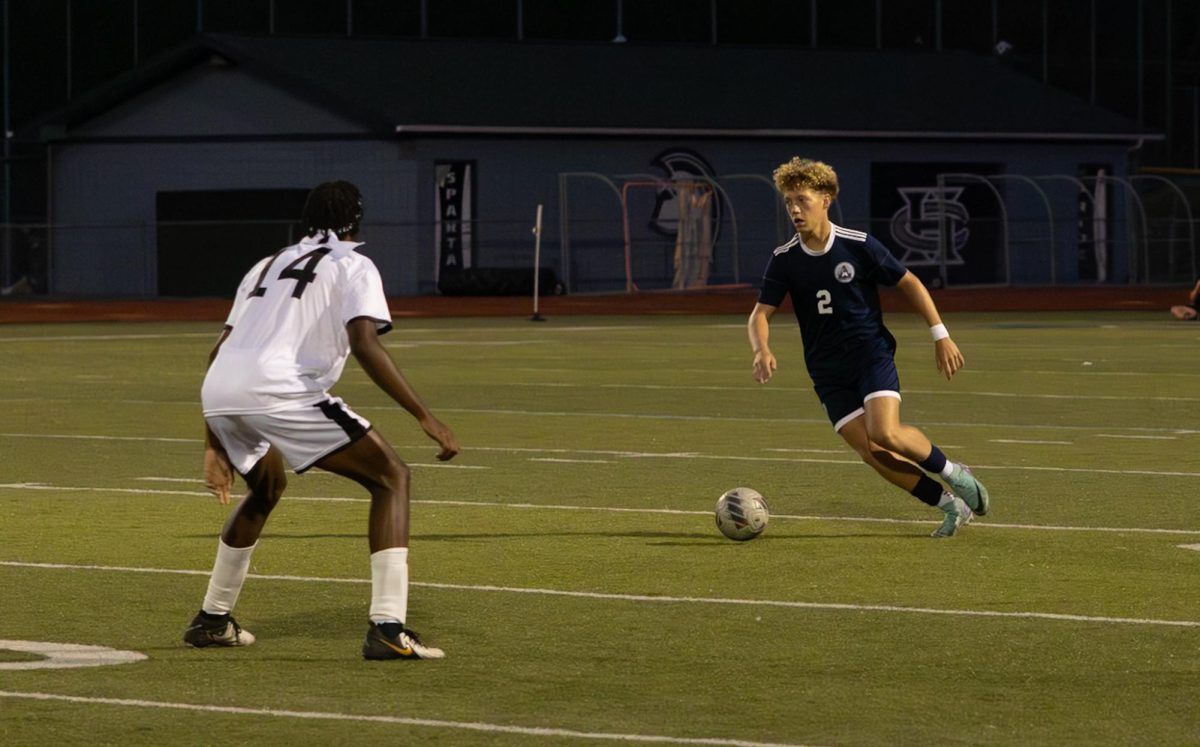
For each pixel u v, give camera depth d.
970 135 173.88
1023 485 42.56
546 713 21.89
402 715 21.81
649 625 27.00
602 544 34.38
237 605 28.59
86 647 25.62
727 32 179.25
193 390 69.44
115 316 130.25
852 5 183.50
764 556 33.03
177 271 164.38
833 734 20.91
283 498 40.44
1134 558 32.72
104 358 87.44
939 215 165.38
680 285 164.62
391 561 24.56
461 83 162.12
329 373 24.53
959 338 101.81
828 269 34.25
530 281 154.12
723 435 53.41
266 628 26.86
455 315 130.00
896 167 175.50
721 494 41.12
